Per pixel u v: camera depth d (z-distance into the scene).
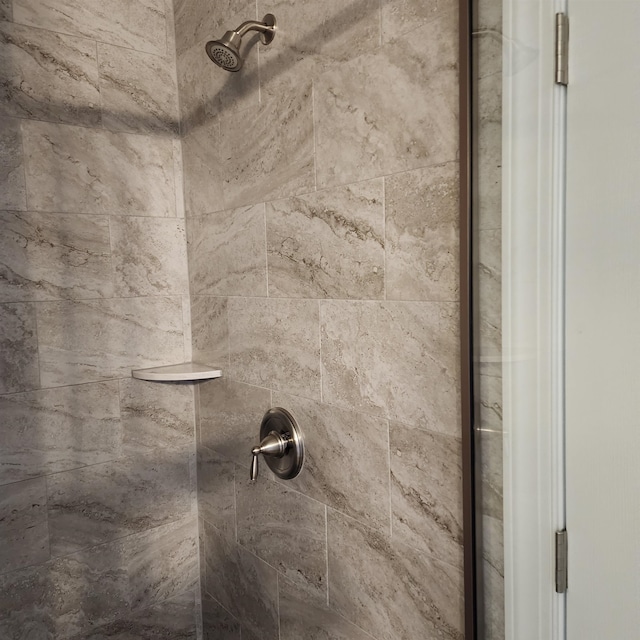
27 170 1.43
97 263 1.56
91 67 1.52
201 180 1.61
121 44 1.57
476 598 0.91
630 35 0.69
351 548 1.18
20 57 1.41
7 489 1.44
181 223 1.72
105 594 1.63
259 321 1.41
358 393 1.13
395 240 1.02
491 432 0.88
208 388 1.67
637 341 0.72
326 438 1.22
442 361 0.95
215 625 1.75
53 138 1.47
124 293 1.62
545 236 0.80
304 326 1.26
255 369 1.45
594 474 0.78
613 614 0.78
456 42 0.88
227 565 1.66
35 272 1.46
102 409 1.59
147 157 1.64
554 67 0.78
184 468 1.77
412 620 1.05
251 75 1.36
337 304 1.16
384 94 1.01
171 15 1.67
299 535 1.34
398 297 1.02
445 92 0.91
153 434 1.70
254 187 1.39
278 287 1.33
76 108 1.50
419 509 1.02
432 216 0.95
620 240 0.72
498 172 0.84
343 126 1.10
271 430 1.38
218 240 1.56
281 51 1.25
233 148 1.45
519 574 0.88
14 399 1.44
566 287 0.80
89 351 1.56
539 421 0.83
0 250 1.40
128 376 1.64
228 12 1.42
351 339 1.13
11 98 1.40
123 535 1.66
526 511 0.86
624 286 0.72
